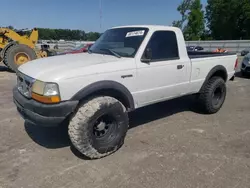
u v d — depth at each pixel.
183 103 6.02
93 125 3.16
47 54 13.20
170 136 4.05
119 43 3.99
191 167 3.10
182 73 4.31
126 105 3.65
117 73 3.36
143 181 2.80
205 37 57.66
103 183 2.76
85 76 3.07
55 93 2.89
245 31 52.94
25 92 3.28
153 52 3.87
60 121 2.97
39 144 3.69
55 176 2.88
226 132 4.25
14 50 10.86
